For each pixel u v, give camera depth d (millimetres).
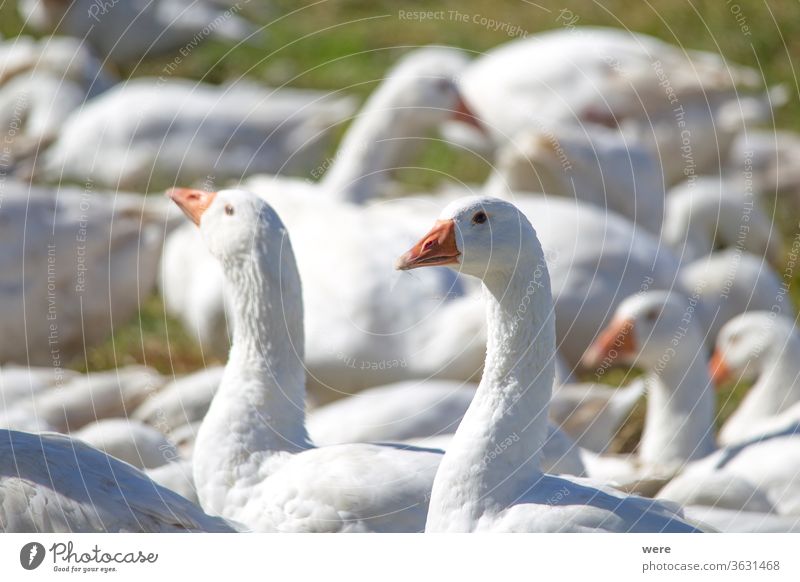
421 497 6801
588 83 13938
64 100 16047
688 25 17891
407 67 13188
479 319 10039
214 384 9828
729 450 8805
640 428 10820
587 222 11344
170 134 14633
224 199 7605
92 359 11633
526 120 13953
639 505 6285
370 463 6902
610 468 8805
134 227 11555
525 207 11445
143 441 8633
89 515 6242
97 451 6574
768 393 10102
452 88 13180
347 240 10719
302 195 11680
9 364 11141
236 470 7215
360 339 10125
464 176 14859
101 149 14641
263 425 7352
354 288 10281
